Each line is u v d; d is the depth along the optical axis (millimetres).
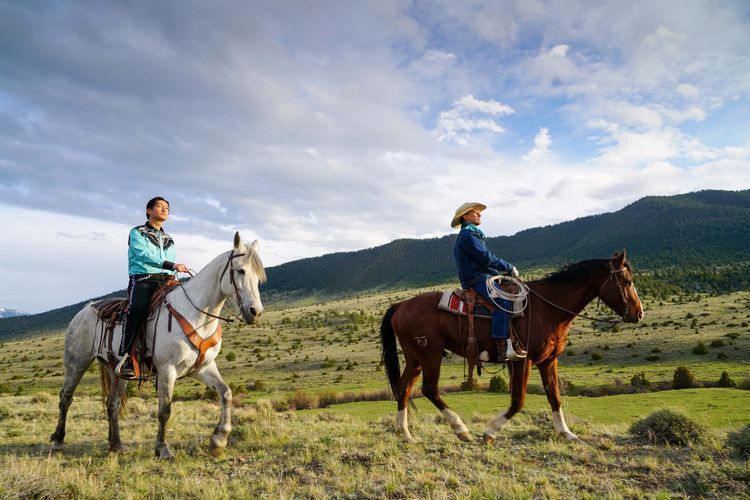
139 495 4777
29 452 7090
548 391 6926
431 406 27688
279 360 103625
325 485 4977
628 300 6488
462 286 6941
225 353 115188
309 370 90250
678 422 6848
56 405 14039
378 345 117875
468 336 6520
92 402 15789
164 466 5848
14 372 106062
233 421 9398
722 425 15695
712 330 82750
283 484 4996
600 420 18516
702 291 170500
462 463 5543
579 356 76125
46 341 174125
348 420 10266
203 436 7793
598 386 46000
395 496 4566
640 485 4738
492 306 6461
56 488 4797
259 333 146250
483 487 4625
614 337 86500
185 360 6398
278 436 7293
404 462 5680
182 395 49281
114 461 5996
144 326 6598
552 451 6016
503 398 32000
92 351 7281
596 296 6746
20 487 4684
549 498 4367
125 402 7367
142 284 6645
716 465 5176
